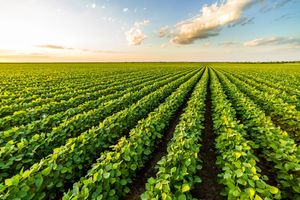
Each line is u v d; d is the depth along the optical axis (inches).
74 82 987.9
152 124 289.1
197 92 537.6
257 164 240.8
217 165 242.7
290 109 367.9
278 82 873.5
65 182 194.2
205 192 197.0
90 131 244.2
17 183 142.9
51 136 245.4
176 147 202.1
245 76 1268.5
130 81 1056.8
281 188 187.3
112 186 171.5
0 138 250.2
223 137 239.6
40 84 892.6
